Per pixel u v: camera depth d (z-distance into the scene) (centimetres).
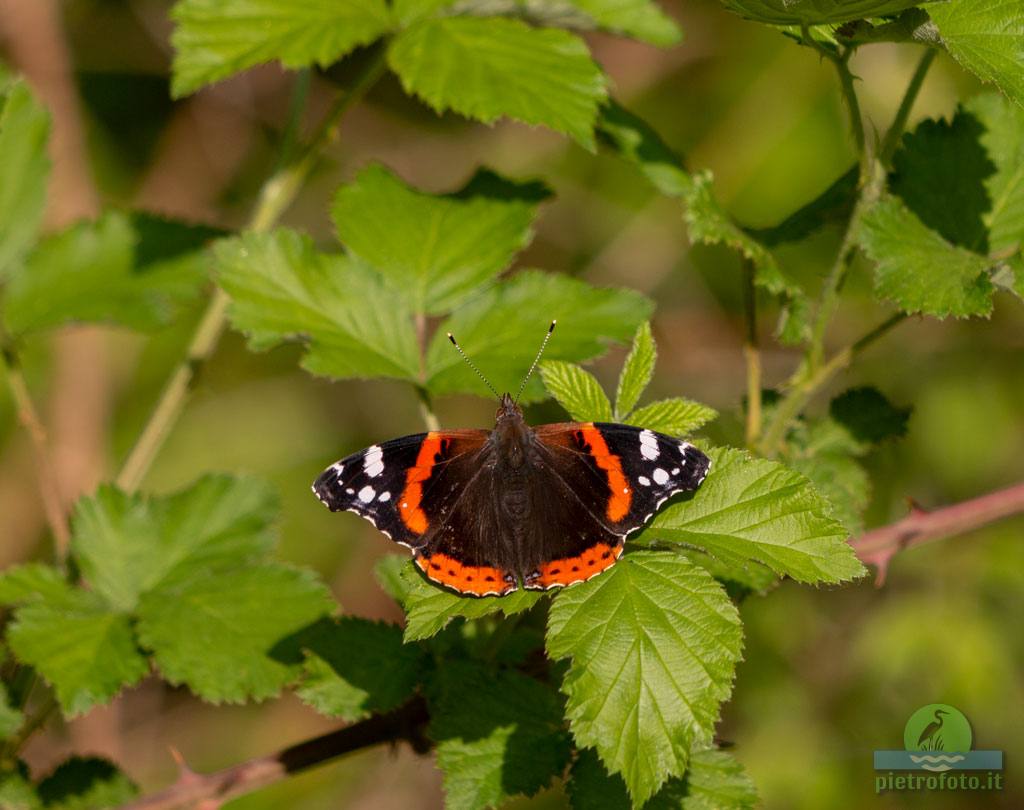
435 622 83
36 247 91
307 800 121
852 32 85
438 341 89
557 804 108
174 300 91
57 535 89
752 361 89
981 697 108
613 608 83
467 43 88
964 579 112
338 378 88
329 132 91
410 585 87
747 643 112
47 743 121
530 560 83
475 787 84
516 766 85
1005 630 110
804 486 84
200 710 128
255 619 88
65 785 88
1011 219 88
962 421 119
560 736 85
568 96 88
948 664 109
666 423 85
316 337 88
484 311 89
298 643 87
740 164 132
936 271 86
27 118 91
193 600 88
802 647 112
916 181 88
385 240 89
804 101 132
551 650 82
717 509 84
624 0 91
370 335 89
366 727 87
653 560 83
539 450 85
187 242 92
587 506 84
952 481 118
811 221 89
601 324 89
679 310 131
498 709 85
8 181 91
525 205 90
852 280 123
